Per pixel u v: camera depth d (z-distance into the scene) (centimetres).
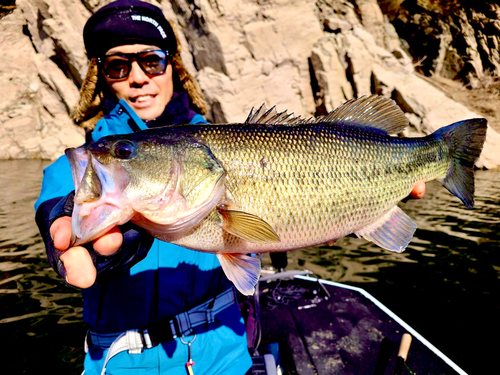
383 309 139
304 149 74
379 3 782
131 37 76
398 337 123
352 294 150
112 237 51
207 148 67
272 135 72
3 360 140
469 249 253
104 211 54
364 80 655
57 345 148
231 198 68
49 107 728
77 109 88
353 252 250
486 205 369
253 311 108
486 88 747
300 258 240
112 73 78
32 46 729
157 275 70
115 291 70
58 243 47
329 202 75
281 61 650
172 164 63
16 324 164
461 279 209
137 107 81
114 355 69
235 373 75
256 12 632
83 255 47
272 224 71
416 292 194
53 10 649
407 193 88
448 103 638
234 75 627
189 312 73
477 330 159
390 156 84
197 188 65
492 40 773
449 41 798
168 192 62
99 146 60
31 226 301
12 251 249
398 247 85
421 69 824
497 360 139
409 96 637
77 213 51
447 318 169
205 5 604
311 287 152
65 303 182
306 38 661
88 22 79
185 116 85
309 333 126
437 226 305
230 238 69
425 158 90
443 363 109
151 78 79
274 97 653
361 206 80
